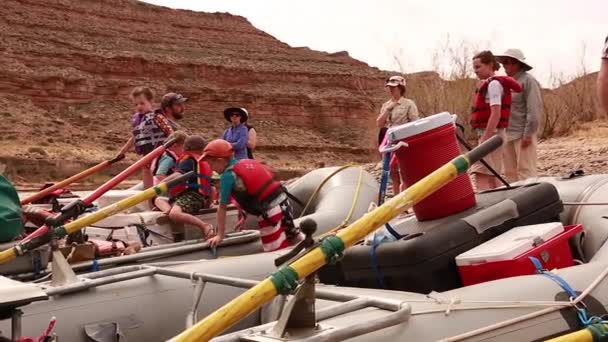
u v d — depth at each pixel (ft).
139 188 28.71
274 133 227.40
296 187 26.45
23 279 14.73
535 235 12.07
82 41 213.05
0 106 177.27
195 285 13.51
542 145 51.08
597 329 8.37
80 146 170.71
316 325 8.56
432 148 13.23
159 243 20.54
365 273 12.30
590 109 57.77
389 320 8.85
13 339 9.75
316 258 7.83
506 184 14.25
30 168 138.92
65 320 12.74
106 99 198.90
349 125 238.48
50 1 215.72
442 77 57.82
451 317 9.84
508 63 24.66
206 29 252.01
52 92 189.06
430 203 13.12
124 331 13.28
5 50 190.90
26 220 18.99
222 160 18.38
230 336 8.65
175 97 25.85
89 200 19.67
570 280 11.10
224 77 232.32
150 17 240.73
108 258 16.83
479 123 23.32
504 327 9.89
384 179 13.60
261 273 15.47
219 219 18.70
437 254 11.74
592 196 14.52
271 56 255.70
